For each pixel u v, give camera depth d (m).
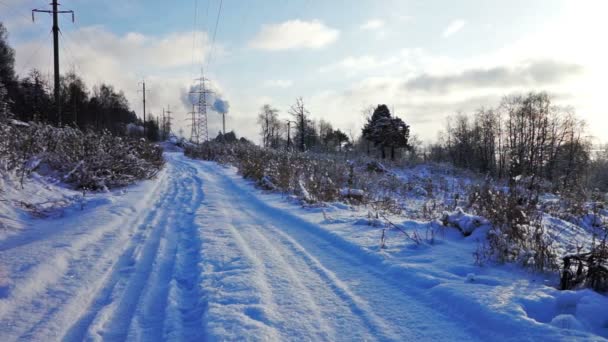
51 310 3.57
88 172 10.91
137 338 3.08
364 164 30.83
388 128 49.75
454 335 3.02
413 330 3.11
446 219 6.50
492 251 4.79
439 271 4.33
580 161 34.78
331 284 4.16
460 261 4.73
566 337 2.70
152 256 5.35
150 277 4.47
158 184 14.48
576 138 36.78
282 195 11.75
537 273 4.25
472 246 5.45
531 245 4.98
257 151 26.20
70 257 5.01
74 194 9.73
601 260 3.84
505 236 5.12
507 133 52.22
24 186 8.45
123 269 4.80
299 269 4.69
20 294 3.75
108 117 57.66
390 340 2.95
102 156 11.84
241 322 3.18
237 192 13.14
